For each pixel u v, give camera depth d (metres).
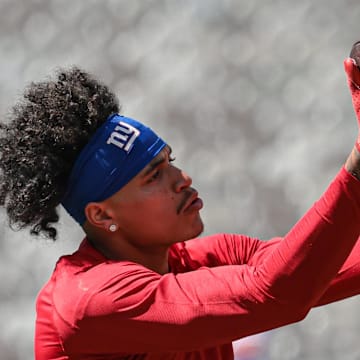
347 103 17.55
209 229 17.72
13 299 19.72
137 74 20.19
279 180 17.61
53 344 6.92
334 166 17.28
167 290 6.46
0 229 16.86
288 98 18.17
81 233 18.30
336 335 15.73
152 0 20.50
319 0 18.42
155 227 7.16
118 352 6.76
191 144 18.88
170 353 7.03
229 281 6.32
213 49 19.42
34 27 21.84
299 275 6.05
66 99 7.23
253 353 15.58
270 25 18.89
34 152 7.25
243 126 18.48
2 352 18.89
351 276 7.21
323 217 6.02
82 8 21.31
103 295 6.59
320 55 18.16
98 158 7.11
